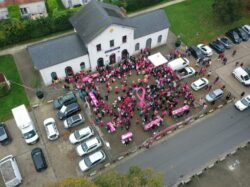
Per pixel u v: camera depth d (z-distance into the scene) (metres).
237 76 47.91
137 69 48.50
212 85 47.47
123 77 47.56
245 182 35.97
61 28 56.84
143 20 50.41
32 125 39.59
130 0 60.56
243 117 43.00
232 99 45.25
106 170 36.84
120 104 43.62
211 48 54.03
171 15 61.06
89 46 44.75
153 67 48.44
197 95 45.81
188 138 40.22
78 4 62.44
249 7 62.16
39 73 48.69
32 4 57.69
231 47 54.28
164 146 39.31
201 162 37.78
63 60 44.81
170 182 35.84
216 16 59.38
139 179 27.69
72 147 39.09
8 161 35.41
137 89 45.16
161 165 37.41
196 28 58.19
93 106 42.91
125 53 51.06
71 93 44.22
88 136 39.31
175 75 47.66
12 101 44.38
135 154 38.44
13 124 41.59
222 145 39.56
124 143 39.12
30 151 38.69
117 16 46.34
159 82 45.94
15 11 55.41
